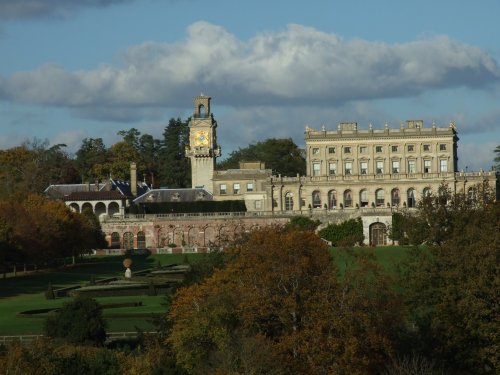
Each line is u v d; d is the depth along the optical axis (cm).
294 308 11525
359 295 11612
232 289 12125
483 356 11994
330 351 11081
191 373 11269
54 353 11588
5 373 10944
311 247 12381
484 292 12325
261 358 10825
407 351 12069
